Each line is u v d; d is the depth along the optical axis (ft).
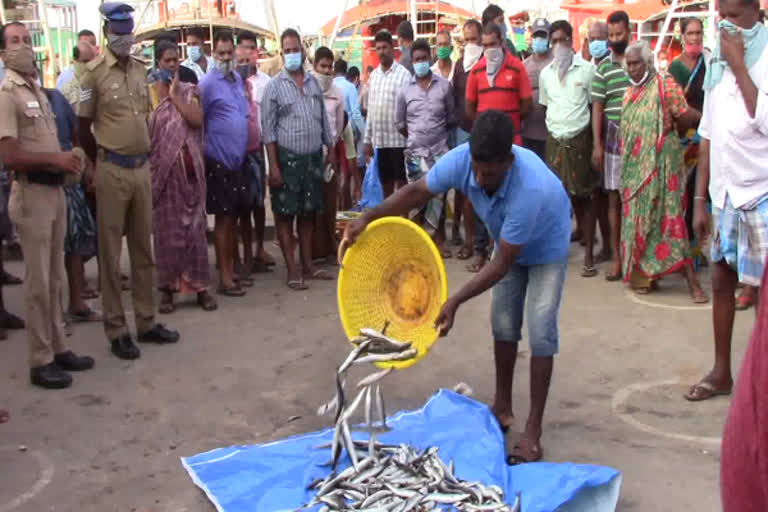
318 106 23.65
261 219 25.94
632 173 21.65
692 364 17.07
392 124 27.12
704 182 15.24
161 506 11.81
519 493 10.70
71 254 20.57
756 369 3.82
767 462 3.75
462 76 27.35
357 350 11.81
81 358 17.40
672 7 44.83
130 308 22.26
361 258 12.60
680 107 21.01
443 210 27.78
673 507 11.51
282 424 14.61
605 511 11.21
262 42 67.31
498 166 11.23
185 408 15.30
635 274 22.44
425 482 11.41
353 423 14.38
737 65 13.34
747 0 13.29
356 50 72.90
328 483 11.46
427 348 11.66
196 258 21.45
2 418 14.69
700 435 13.80
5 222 19.83
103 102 16.97
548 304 12.67
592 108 23.43
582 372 16.76
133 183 17.51
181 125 20.79
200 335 19.65
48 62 53.42
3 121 15.08
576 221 28.78
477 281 11.75
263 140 23.30
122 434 14.21
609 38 22.88
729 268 14.75
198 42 31.35
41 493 12.22
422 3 66.59
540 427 13.09
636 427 14.17
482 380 16.47
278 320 20.79
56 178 15.83
